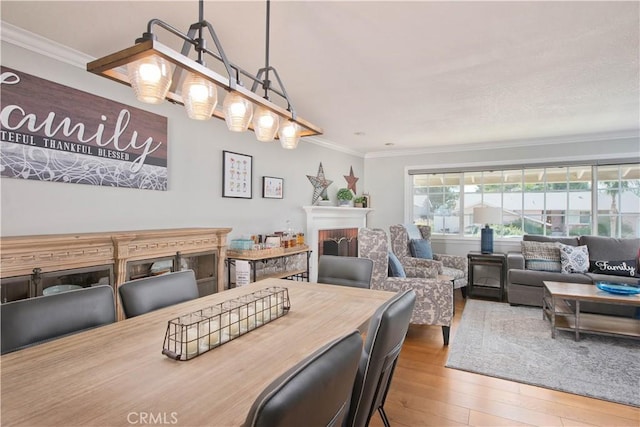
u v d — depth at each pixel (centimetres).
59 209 222
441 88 288
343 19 183
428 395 216
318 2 168
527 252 428
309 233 468
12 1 171
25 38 203
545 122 395
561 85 281
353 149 570
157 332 126
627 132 435
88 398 81
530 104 330
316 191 494
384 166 602
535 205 498
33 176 209
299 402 61
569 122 394
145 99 116
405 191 583
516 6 172
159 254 246
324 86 282
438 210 568
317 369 68
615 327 297
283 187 432
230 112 153
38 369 96
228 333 121
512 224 511
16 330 117
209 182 330
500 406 204
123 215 259
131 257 227
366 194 598
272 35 201
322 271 240
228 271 341
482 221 479
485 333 324
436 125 411
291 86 283
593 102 322
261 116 167
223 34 199
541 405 204
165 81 115
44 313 125
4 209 200
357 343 84
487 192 530
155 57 108
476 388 224
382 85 281
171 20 186
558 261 414
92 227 239
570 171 477
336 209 505
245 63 238
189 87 130
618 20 184
